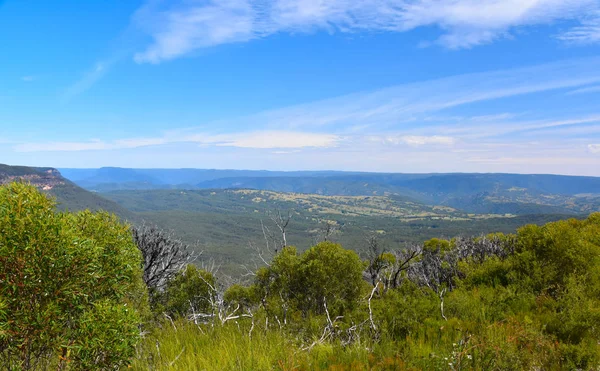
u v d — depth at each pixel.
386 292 7.54
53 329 3.02
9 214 2.92
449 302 6.25
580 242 7.28
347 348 4.66
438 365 4.03
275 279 7.97
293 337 5.51
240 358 4.28
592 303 5.35
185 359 4.40
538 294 6.69
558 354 4.43
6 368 3.03
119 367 3.47
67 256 3.06
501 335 4.77
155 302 9.04
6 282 2.90
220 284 9.76
